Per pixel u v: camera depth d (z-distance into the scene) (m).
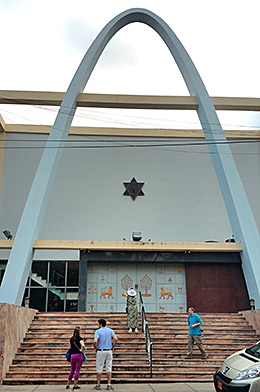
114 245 20.81
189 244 20.89
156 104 22.38
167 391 9.69
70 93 21.52
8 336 11.88
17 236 17.92
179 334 14.16
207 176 26.95
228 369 8.52
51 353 12.59
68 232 24.95
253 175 27.38
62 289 22.31
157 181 26.62
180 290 21.67
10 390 9.89
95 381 10.94
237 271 21.50
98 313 15.78
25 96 22.28
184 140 27.53
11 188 25.69
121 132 27.33
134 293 14.59
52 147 20.33
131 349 13.02
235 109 23.47
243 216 19.62
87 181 26.23
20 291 16.75
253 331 14.72
